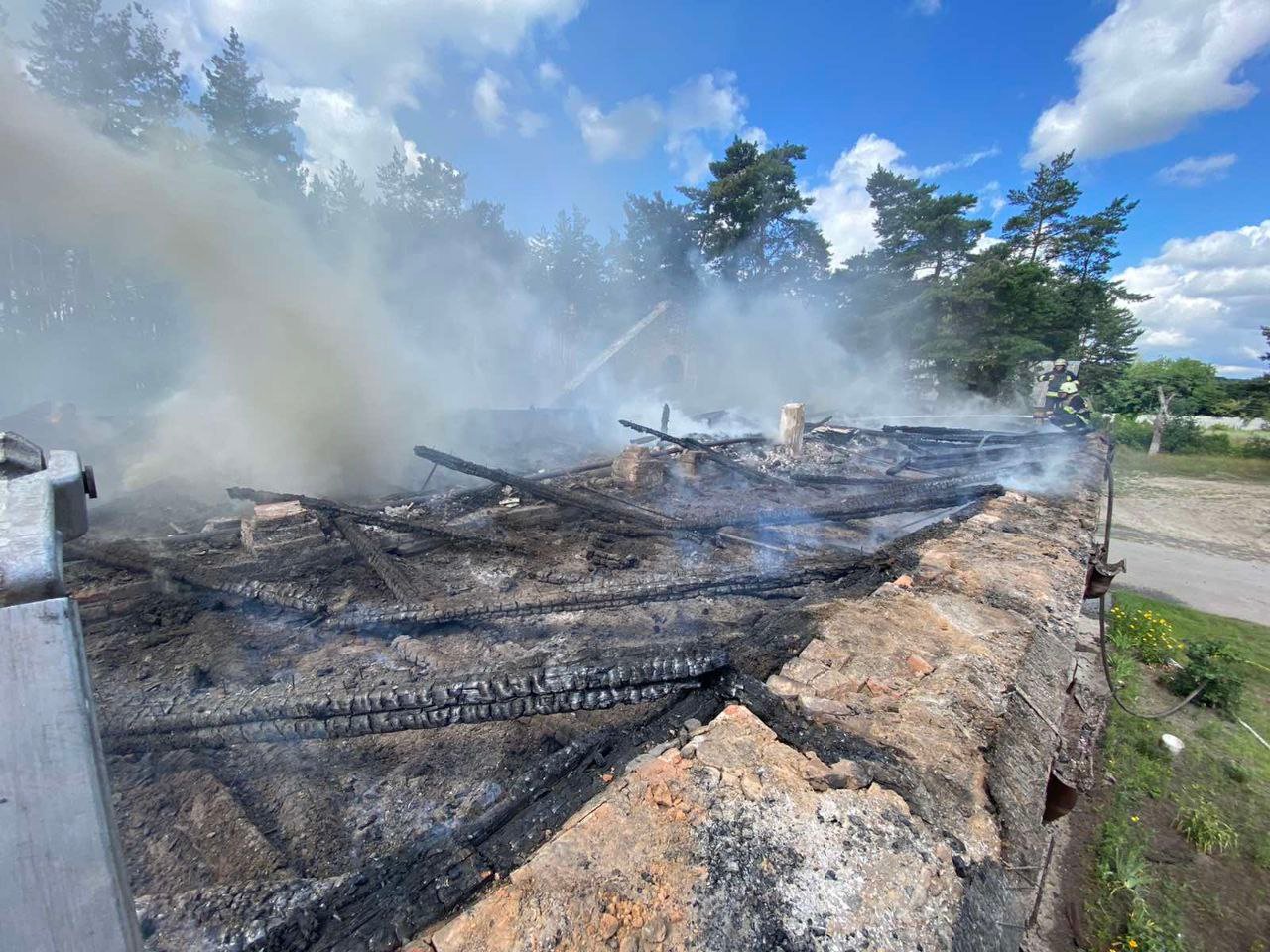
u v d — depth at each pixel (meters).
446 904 1.48
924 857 1.53
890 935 1.32
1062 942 4.02
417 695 2.74
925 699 2.30
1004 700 2.37
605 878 1.44
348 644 3.80
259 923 1.54
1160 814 5.18
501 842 1.66
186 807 2.33
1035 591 3.53
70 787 0.67
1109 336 33.41
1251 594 11.22
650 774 1.83
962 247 24.56
